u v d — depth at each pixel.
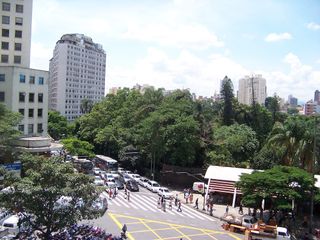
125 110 94.69
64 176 28.28
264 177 49.31
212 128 83.38
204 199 60.78
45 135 78.06
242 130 86.00
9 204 27.52
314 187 50.44
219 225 50.97
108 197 62.12
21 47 80.00
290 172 51.34
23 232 31.30
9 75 70.81
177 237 44.31
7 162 52.50
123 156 83.81
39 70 76.06
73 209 28.56
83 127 106.88
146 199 62.97
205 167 76.00
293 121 60.16
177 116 75.38
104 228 45.53
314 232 49.94
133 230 45.75
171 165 77.62
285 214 52.81
